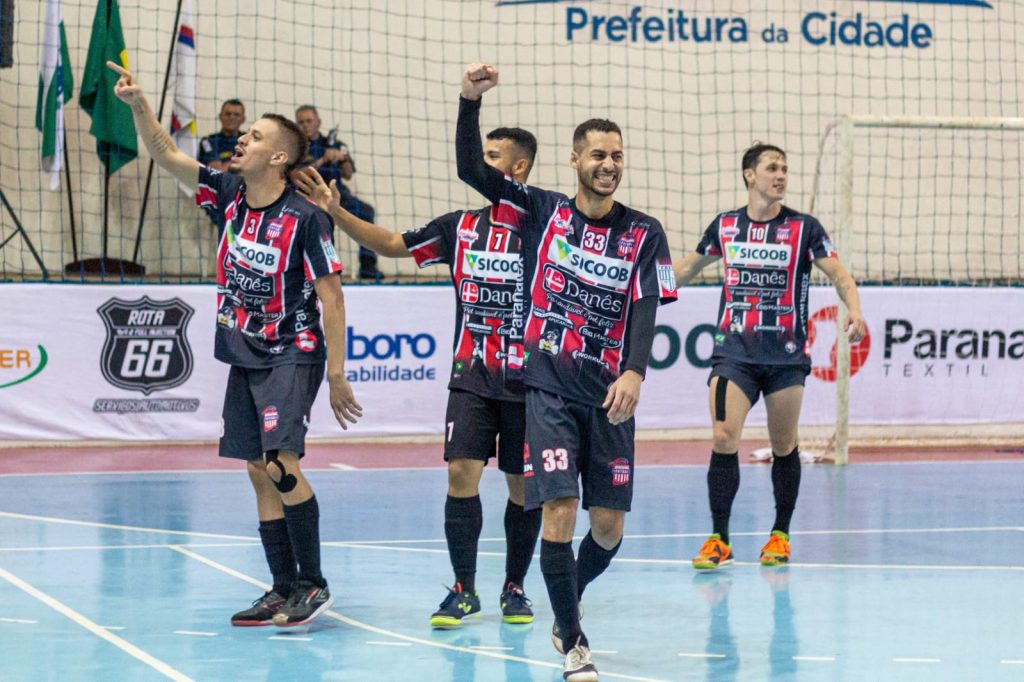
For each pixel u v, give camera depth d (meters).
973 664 7.32
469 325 8.44
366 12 20.98
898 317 18.67
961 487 15.04
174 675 6.96
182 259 20.17
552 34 21.66
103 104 19.09
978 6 22.92
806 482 15.43
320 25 20.80
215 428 17.58
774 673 7.12
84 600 8.87
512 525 8.48
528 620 8.43
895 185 22.73
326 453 17.48
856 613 8.70
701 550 10.30
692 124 22.12
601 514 7.30
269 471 8.05
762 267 10.77
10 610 8.55
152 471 15.48
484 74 6.90
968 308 18.86
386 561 10.44
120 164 19.23
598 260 7.01
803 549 11.17
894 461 17.56
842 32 22.50
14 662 7.21
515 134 8.67
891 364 18.67
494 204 7.76
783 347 10.67
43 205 19.72
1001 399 19.02
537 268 7.14
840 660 7.42
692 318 18.67
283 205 8.09
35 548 10.75
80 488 14.14
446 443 8.46
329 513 12.80
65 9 19.80
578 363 7.03
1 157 19.56
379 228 8.62
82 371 17.06
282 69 20.66
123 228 19.95
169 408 17.41
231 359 8.25
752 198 10.98
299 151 8.21
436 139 21.38
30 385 16.86
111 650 7.53
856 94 22.59
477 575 10.00
